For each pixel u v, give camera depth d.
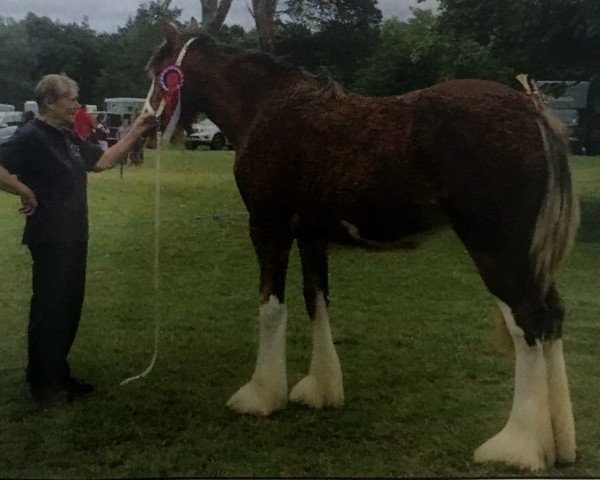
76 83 3.12
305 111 2.81
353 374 3.22
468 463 2.62
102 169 3.16
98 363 3.31
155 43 3.34
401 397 3.07
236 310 3.32
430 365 3.24
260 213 2.96
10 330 3.36
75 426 2.93
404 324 3.33
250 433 2.88
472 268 3.31
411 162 2.54
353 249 3.01
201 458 2.72
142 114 3.19
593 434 2.76
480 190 2.45
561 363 2.59
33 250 3.04
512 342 2.63
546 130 2.47
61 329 3.07
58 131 3.04
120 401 3.09
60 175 3.00
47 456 2.76
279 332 3.02
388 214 2.64
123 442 2.82
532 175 2.43
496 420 2.90
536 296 2.50
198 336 3.32
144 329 3.33
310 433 2.88
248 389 3.05
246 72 3.04
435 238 2.85
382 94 3.17
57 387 3.09
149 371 3.24
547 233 2.46
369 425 2.91
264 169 2.89
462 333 3.30
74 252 3.06
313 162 2.75
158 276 3.31
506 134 2.44
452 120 2.48
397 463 2.66
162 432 2.89
